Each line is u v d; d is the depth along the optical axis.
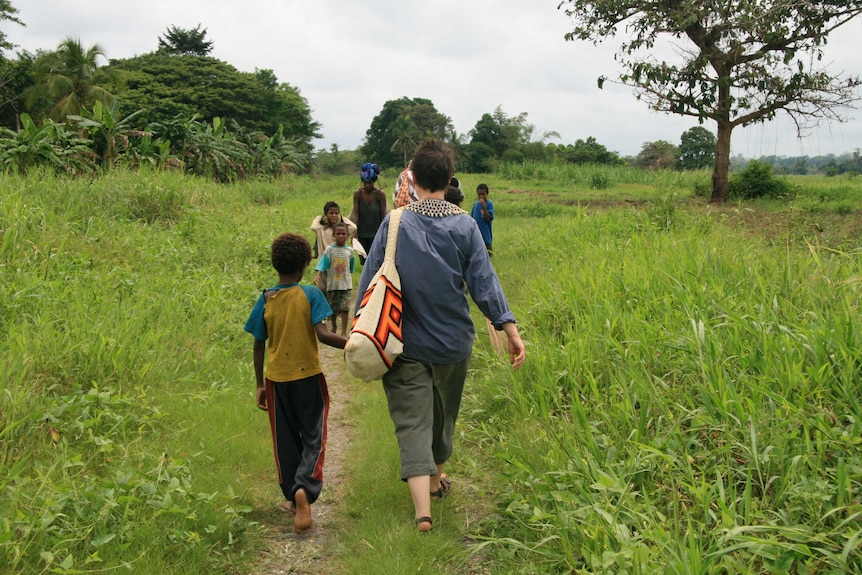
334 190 30.70
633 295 5.86
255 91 57.12
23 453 3.95
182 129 22.28
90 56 31.09
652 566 2.65
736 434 3.43
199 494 3.51
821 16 19.06
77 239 8.27
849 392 3.38
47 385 4.89
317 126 72.81
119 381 5.11
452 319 3.49
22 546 2.94
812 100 19.73
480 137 85.50
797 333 3.95
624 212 11.93
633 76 20.59
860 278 4.45
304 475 3.68
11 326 5.44
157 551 3.19
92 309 6.21
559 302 6.43
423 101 96.00
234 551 3.44
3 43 40.97
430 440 3.46
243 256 10.33
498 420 4.85
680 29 19.62
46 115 37.44
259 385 3.93
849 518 2.58
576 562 2.97
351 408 5.70
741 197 21.77
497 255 11.61
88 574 2.98
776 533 2.79
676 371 4.28
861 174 29.38
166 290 7.45
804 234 11.74
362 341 3.22
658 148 81.06
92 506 3.33
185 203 12.20
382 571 3.19
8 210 7.86
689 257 6.17
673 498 3.18
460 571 3.25
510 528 3.52
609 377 4.59
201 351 6.24
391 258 3.45
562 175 34.91
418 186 3.59
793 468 2.98
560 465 3.65
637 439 3.74
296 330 3.81
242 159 26.53
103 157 17.27
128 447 4.26
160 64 55.50
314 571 3.35
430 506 3.71
